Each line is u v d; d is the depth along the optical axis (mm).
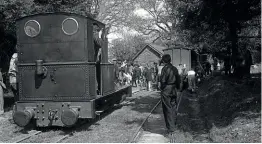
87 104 8805
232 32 16172
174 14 16203
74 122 8398
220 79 18828
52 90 9070
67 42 9125
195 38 21703
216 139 7141
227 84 14945
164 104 8602
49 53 9195
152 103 16141
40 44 9250
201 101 15586
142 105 15312
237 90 12586
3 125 10031
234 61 17500
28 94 9203
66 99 9008
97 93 10438
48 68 9117
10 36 14906
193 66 30172
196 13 13867
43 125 8945
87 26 9148
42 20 9258
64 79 9031
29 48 9312
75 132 8781
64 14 9148
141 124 9891
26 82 9227
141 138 8195
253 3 11984
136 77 29859
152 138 8195
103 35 10875
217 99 13039
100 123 10266
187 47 27984
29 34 9312
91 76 9156
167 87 8570
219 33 19562
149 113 12586
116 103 13984
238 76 17547
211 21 14984
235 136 7027
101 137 8141
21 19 9375
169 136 8102
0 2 11766
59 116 8859
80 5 15188
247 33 19703
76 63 8977
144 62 55281
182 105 14602
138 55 55938
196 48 27953
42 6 13664
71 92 8992
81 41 9070
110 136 8258
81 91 8945
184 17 15305
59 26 9156
